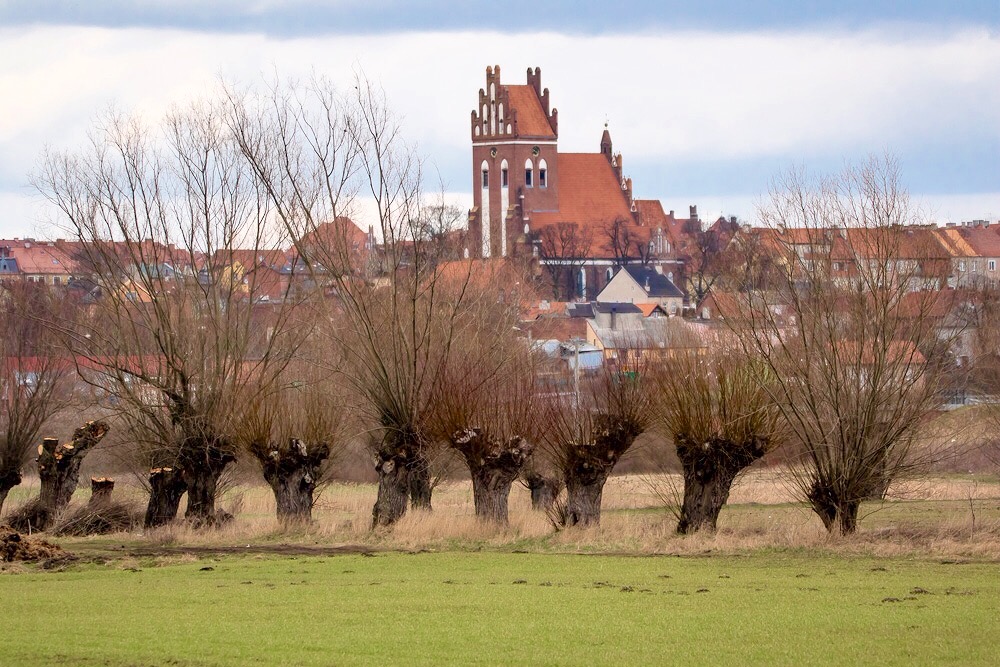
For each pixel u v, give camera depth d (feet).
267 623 243.40
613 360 597.52
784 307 423.64
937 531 394.11
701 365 442.50
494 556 369.30
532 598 273.13
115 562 352.90
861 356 406.00
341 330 505.66
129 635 231.30
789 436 431.02
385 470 472.44
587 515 454.81
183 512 561.02
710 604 261.24
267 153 508.53
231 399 491.31
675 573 320.29
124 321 515.91
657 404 449.89
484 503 461.37
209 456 495.00
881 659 203.21
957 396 506.89
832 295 412.98
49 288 609.83
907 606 254.47
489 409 462.19
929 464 424.05
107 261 504.84
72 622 246.06
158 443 497.87
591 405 460.55
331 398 494.18
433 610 257.14
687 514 435.53
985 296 598.75
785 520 479.82
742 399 429.79
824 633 225.56
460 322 525.75
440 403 465.88
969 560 342.64
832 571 320.09
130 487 599.98
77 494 647.56
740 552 369.50
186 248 508.53
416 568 338.95
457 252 600.80
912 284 414.00
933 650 209.26
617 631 230.89
